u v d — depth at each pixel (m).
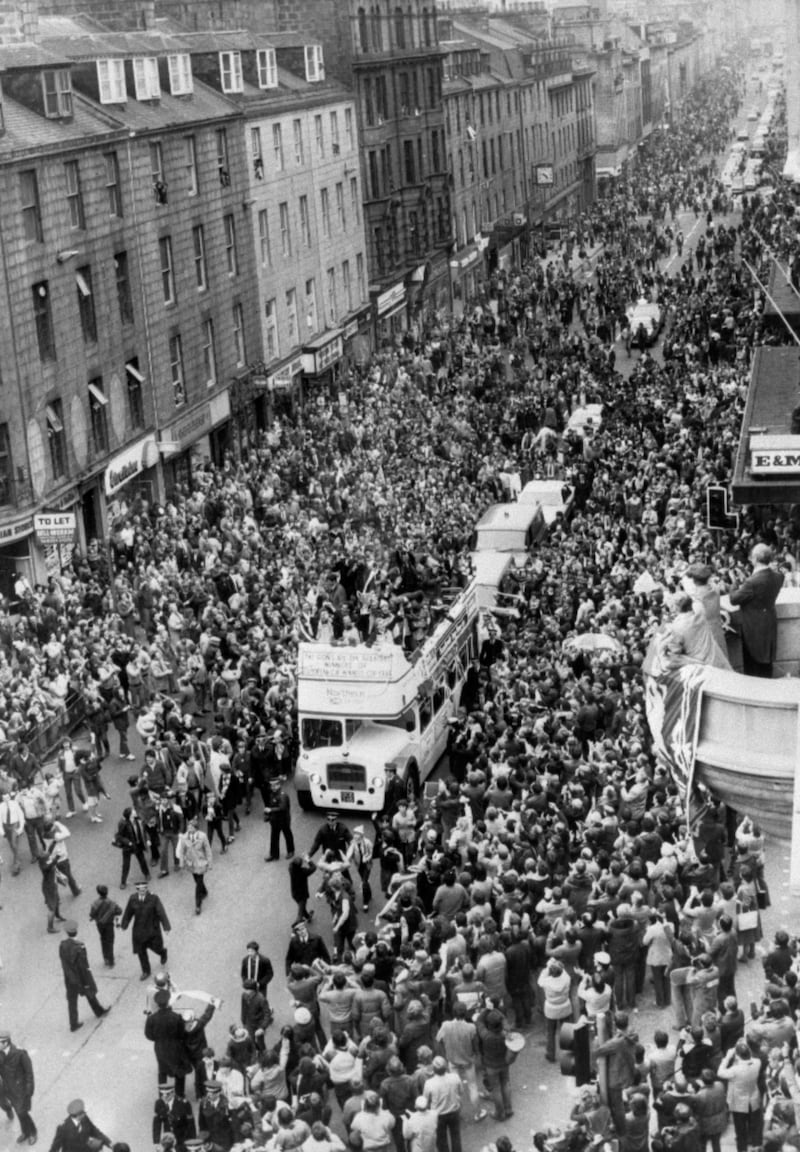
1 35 48.25
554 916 22.88
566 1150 17.02
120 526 46.44
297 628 36.66
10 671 34.41
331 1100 21.08
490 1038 20.31
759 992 22.67
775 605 14.28
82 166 48.16
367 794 30.16
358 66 77.62
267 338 65.69
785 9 72.75
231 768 29.94
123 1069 22.80
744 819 24.77
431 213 90.06
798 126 71.00
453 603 35.41
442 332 78.94
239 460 56.84
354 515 48.09
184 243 56.31
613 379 64.38
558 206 133.50
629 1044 19.09
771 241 84.56
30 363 44.56
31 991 25.19
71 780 31.30
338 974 21.25
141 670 35.66
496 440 57.75
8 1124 21.56
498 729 30.20
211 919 27.22
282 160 67.12
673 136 193.25
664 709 13.15
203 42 64.06
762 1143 18.02
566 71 135.88
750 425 36.81
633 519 44.88
